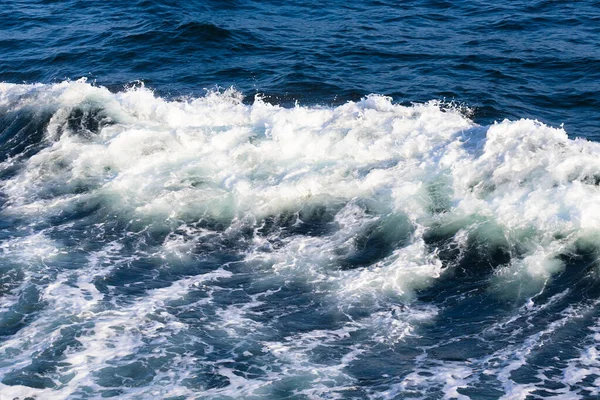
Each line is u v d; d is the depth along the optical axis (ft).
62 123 95.50
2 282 69.36
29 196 83.71
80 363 59.62
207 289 68.90
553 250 70.44
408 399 56.03
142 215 79.36
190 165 85.76
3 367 59.11
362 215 77.15
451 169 79.77
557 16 136.46
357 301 66.90
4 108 100.17
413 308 66.03
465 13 140.46
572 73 113.80
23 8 146.20
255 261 72.64
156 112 95.25
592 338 61.52
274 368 59.36
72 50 126.31
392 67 117.91
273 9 143.74
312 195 80.38
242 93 109.40
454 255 71.56
